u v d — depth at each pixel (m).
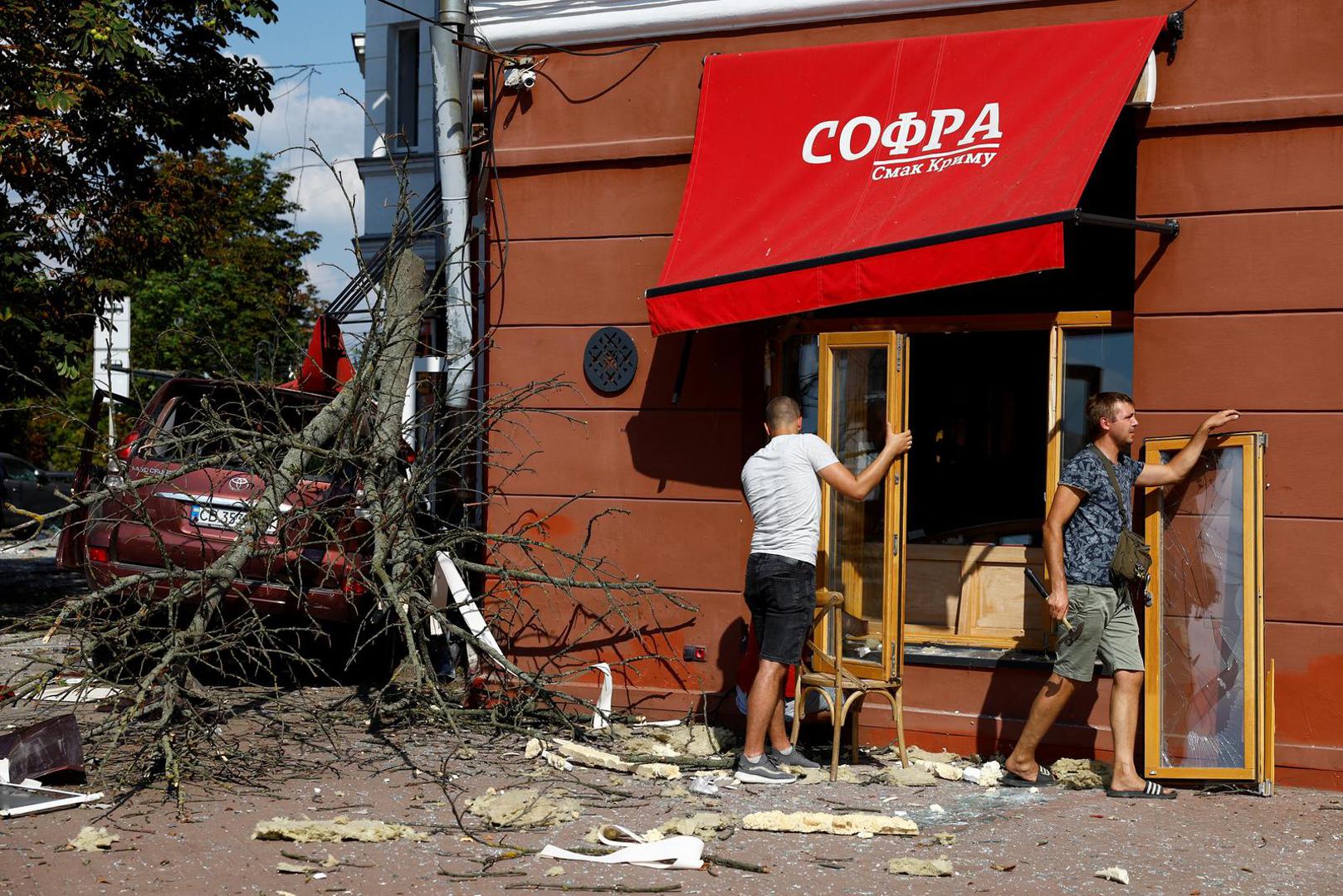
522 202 7.79
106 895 4.23
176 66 12.91
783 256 6.46
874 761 6.66
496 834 5.14
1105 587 5.92
